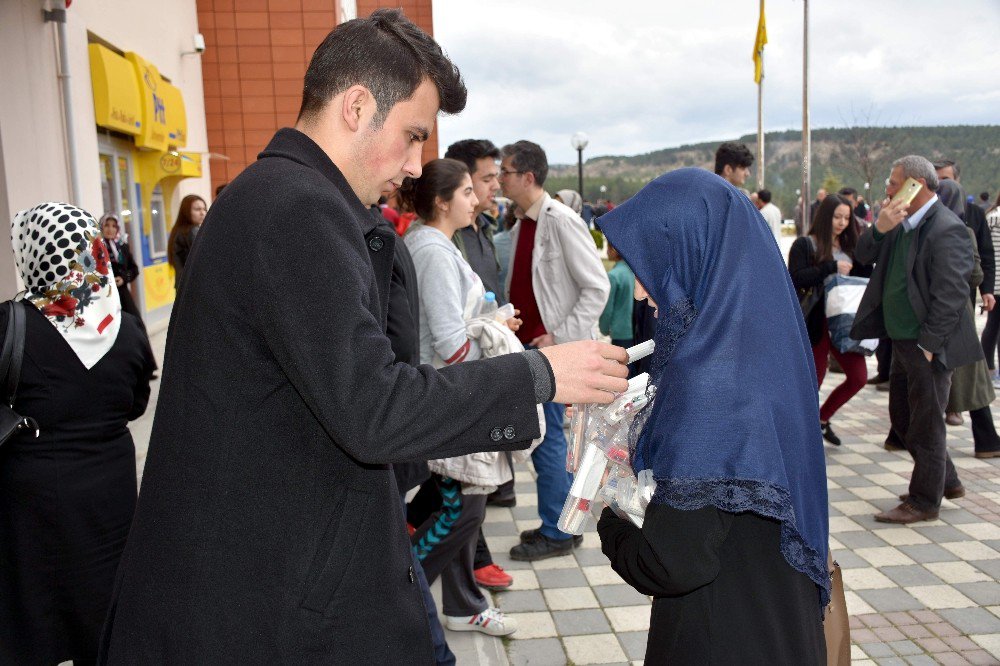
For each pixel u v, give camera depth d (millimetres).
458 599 3041
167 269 12352
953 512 4281
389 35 1285
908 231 3990
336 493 1205
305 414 1179
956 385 4984
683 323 1400
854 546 3883
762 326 1334
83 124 8180
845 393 5301
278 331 1100
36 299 2297
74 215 2322
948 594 3387
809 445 1374
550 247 3912
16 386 2225
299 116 1342
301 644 1178
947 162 6562
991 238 6465
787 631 1343
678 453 1259
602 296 3869
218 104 15719
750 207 1437
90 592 2338
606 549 1503
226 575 1153
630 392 1455
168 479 1179
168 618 1164
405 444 1108
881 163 25750
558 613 3279
